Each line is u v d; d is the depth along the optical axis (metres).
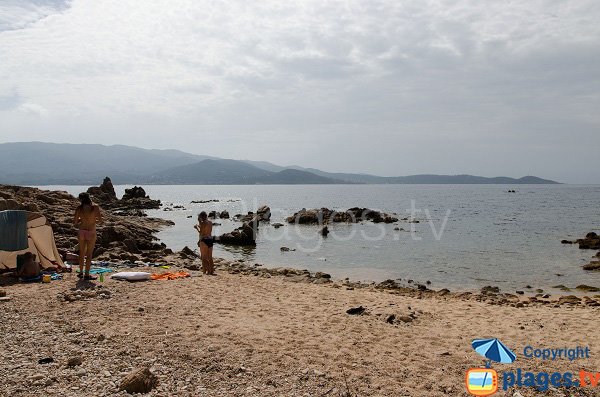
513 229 47.69
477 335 10.30
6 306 10.93
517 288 20.31
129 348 8.38
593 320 12.05
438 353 8.84
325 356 8.39
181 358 7.99
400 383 7.27
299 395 6.68
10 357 7.72
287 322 10.70
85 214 14.17
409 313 11.95
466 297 17.19
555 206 96.12
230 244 36.22
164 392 6.63
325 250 32.94
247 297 13.26
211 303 12.18
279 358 8.16
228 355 8.20
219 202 121.31
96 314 10.55
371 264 26.89
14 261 14.70
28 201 31.00
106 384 6.80
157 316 10.60
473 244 35.91
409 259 28.69
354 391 6.88
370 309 12.38
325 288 16.02
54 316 10.27
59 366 7.43
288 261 28.03
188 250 28.61
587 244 33.72
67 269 15.64
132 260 21.38
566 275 23.59
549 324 11.52
